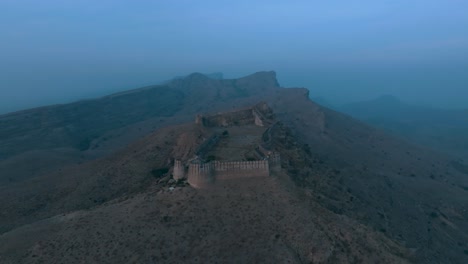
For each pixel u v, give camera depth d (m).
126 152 128.00
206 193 74.88
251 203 72.56
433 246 108.62
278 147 107.44
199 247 64.44
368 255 67.38
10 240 66.69
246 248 64.25
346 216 80.62
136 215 69.75
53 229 68.81
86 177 118.25
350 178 136.12
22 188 118.69
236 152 91.38
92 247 63.88
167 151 116.56
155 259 62.19
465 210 139.25
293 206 71.75
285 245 64.62
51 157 180.75
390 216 114.50
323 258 63.75
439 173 185.88
